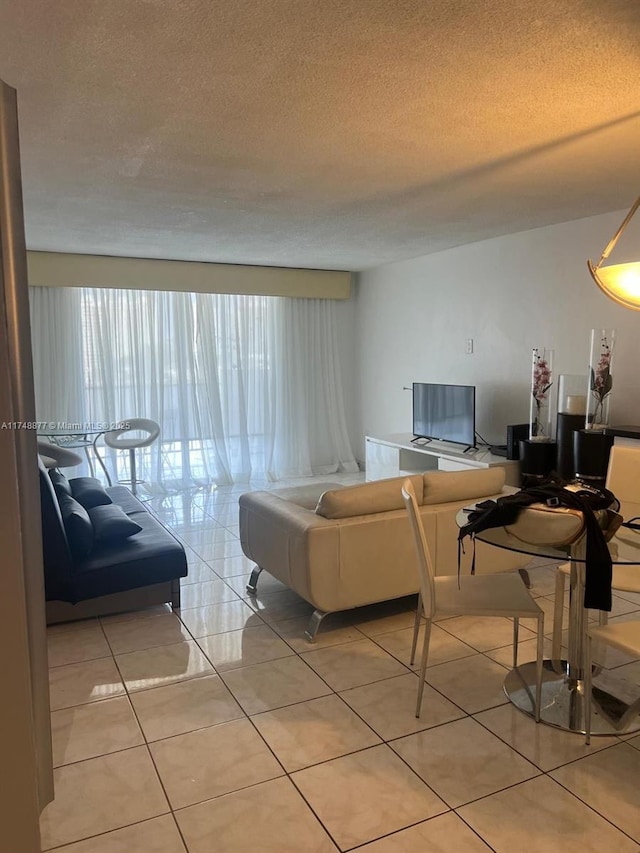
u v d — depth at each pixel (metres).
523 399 5.04
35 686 1.24
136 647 3.03
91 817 1.92
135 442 5.89
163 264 6.08
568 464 4.29
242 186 3.46
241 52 1.93
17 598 1.06
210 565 4.20
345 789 2.02
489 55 1.96
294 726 2.37
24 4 1.64
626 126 2.58
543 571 4.02
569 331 4.58
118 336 6.19
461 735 2.30
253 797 1.99
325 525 2.99
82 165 3.07
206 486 6.64
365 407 7.26
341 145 2.80
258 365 6.92
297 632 3.18
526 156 2.97
